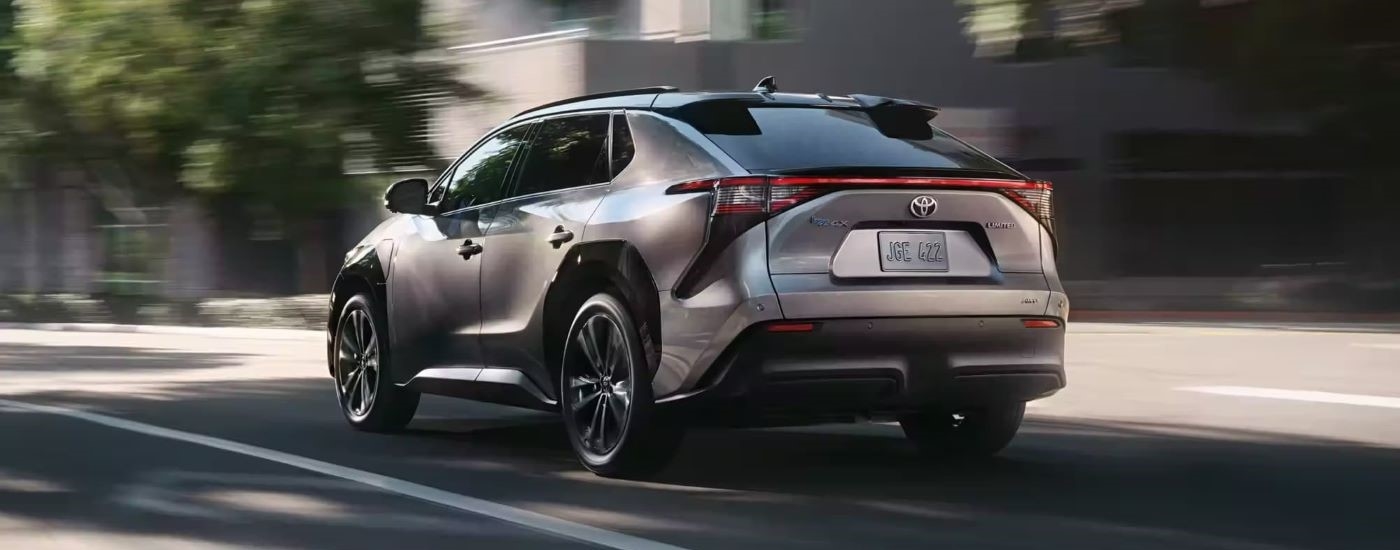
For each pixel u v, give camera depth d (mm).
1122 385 11156
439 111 20688
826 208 5926
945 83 25250
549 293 6766
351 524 5539
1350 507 5938
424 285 7777
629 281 6227
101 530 5449
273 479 6605
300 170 20078
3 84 22406
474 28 20391
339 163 20250
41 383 11750
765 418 5980
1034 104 25312
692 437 8102
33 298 24594
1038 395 6379
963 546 5152
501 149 7547
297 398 10469
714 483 6480
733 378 5855
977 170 6320
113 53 20625
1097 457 7340
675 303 6020
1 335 20562
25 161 23406
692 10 23844
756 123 6332
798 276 5863
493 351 7262
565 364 6648
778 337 5801
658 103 6578
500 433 8312
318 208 20578
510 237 7109
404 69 20328
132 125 21266
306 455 7398
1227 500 6102
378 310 8219
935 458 7273
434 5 20141
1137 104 25047
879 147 6336
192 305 22500
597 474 6652
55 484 6488
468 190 7703
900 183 6035
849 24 24812
